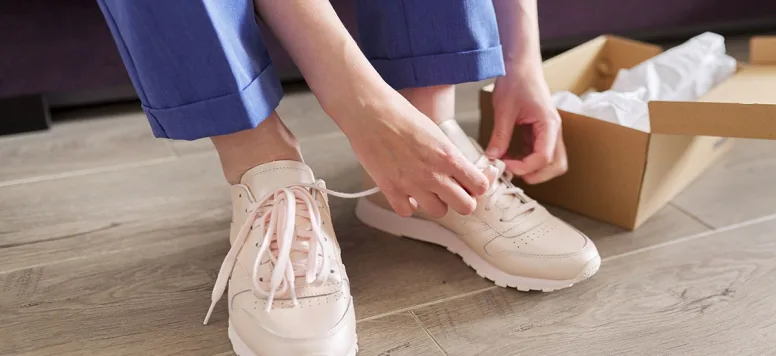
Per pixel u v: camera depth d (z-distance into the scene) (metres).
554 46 1.81
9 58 1.27
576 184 0.97
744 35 1.93
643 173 0.88
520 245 0.80
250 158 0.74
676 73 1.11
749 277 0.82
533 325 0.75
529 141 0.96
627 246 0.90
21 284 0.83
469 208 0.69
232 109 0.66
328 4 0.67
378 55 0.81
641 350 0.70
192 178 1.11
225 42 0.63
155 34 0.62
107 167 1.16
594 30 1.71
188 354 0.71
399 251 0.90
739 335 0.72
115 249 0.91
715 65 1.12
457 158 0.67
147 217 0.99
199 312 0.78
